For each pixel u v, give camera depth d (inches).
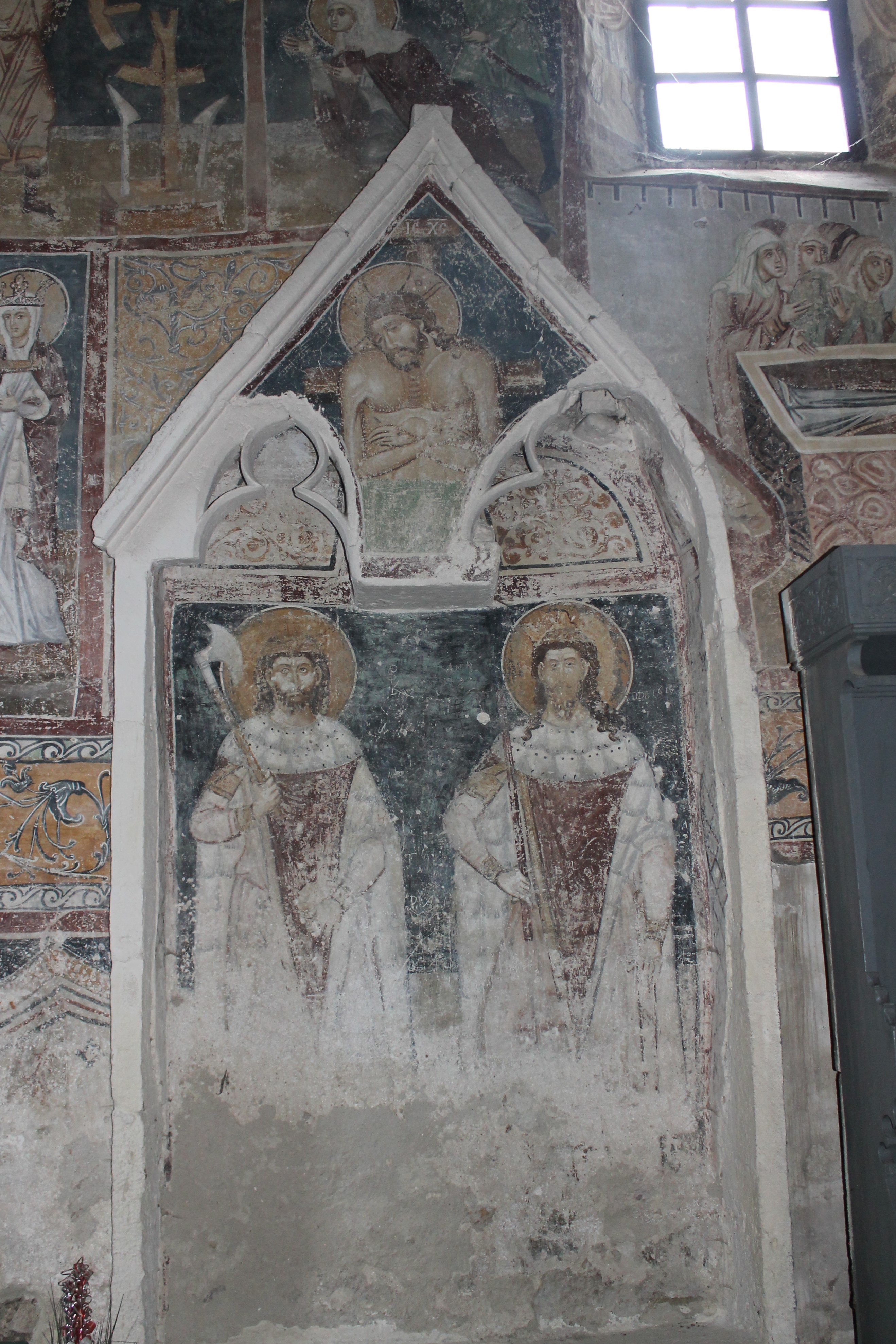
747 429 174.2
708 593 169.2
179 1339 152.0
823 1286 148.6
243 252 175.6
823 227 185.6
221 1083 161.6
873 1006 135.9
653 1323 159.8
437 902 173.2
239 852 169.3
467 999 170.2
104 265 173.5
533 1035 169.5
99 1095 146.9
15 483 164.1
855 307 181.8
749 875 157.6
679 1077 167.8
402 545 167.9
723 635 164.9
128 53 184.2
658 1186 164.4
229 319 172.6
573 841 175.3
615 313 177.3
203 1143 158.9
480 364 171.6
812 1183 151.3
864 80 211.9
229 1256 156.4
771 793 160.1
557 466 183.9
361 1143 163.6
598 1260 162.1
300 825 172.4
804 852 158.9
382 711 178.5
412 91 186.2
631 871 173.6
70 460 165.6
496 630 182.4
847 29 216.2
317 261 169.9
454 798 176.9
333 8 189.0
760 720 162.1
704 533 169.8
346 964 169.3
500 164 183.9
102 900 151.8
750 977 155.2
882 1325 133.6
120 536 163.0
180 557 165.2
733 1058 160.2
